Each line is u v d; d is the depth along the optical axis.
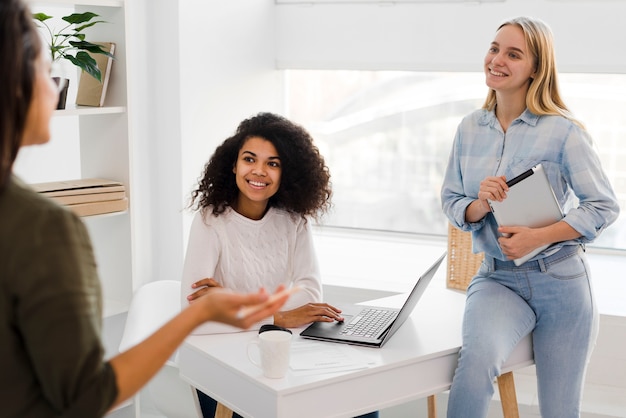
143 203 3.59
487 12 3.66
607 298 3.24
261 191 2.46
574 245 2.52
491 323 2.42
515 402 2.60
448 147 3.99
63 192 2.82
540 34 2.51
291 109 4.25
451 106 3.95
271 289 2.55
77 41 2.85
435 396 2.93
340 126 4.17
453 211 2.65
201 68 3.61
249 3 3.86
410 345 2.32
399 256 3.87
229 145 2.50
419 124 4.02
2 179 1.09
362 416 2.58
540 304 2.52
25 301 1.08
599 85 3.66
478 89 3.88
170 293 2.78
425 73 3.96
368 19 3.89
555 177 2.53
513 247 2.41
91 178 3.11
